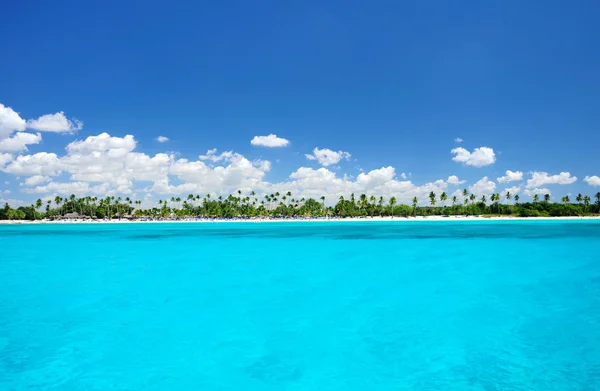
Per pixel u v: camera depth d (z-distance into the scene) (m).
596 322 13.90
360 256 34.00
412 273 24.58
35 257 34.97
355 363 10.53
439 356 10.95
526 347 11.55
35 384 9.47
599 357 10.79
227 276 23.95
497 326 13.58
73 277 23.95
